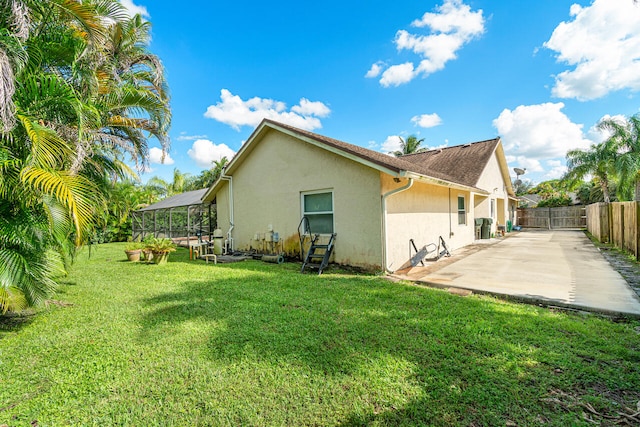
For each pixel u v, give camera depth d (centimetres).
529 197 3612
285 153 923
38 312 456
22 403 240
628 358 279
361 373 265
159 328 382
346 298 493
